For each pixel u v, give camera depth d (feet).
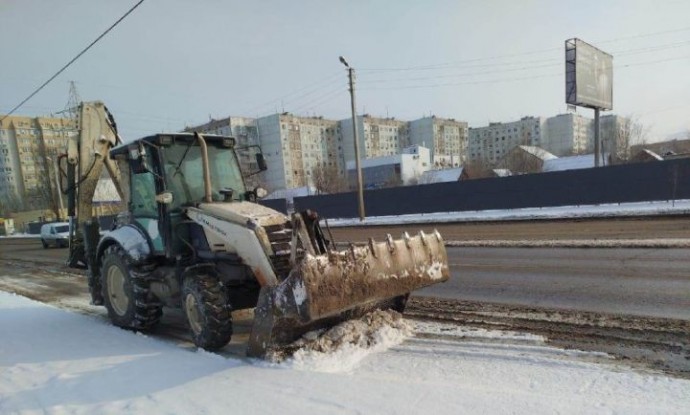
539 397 10.69
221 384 12.74
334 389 11.75
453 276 27.22
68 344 18.22
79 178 25.71
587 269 25.99
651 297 19.69
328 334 15.34
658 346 14.32
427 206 84.02
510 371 12.65
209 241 17.85
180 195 19.16
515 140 309.83
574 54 80.28
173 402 11.85
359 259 14.76
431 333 16.80
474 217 66.64
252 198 21.58
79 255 26.32
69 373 14.73
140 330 20.45
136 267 19.90
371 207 91.61
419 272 16.60
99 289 24.18
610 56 88.79
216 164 20.81
